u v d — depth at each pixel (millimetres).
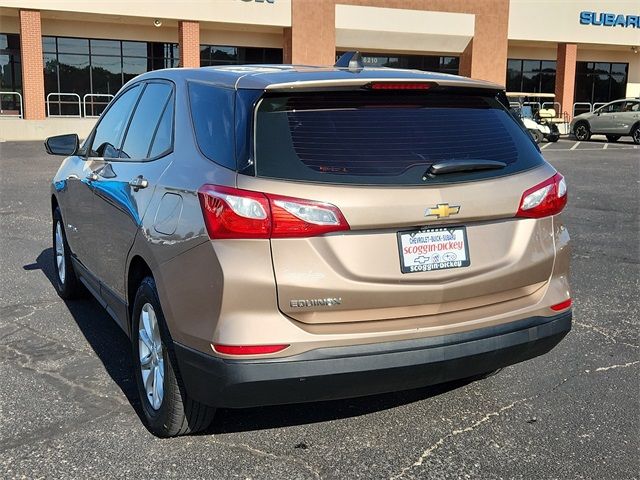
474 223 3223
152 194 3496
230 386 2898
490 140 3408
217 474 3162
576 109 39031
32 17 25719
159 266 3295
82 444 3416
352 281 2961
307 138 3037
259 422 3676
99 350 4688
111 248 4125
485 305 3297
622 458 3332
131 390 4055
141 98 4309
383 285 3008
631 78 39344
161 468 3205
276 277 2881
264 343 2871
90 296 5918
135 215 3635
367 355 2971
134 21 29188
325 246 2930
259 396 2938
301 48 30266
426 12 32438
